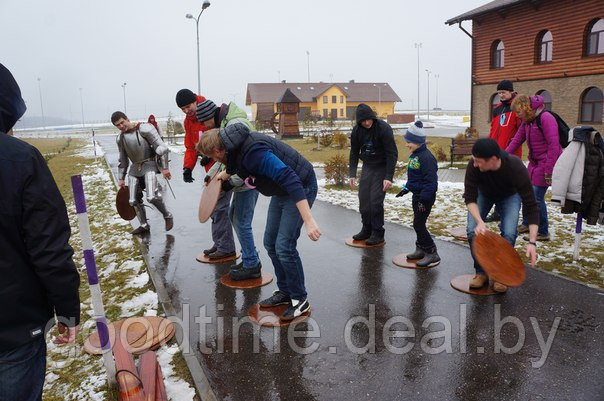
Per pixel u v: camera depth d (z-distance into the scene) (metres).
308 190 4.04
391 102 79.94
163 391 3.08
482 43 26.80
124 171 7.39
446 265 5.52
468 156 19.11
